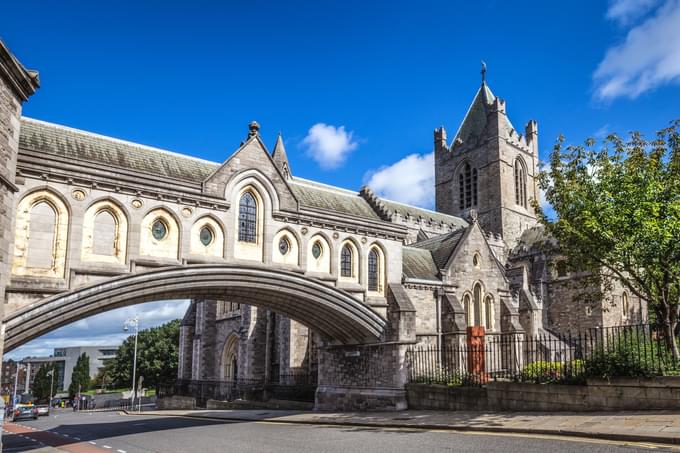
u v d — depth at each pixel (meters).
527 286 54.25
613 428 14.50
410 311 28.98
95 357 161.12
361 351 30.44
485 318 36.31
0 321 14.92
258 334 47.00
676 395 16.48
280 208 25.52
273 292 25.30
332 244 27.53
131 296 20.92
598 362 19.03
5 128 15.12
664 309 20.89
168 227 22.25
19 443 22.80
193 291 24.58
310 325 31.33
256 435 19.83
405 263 33.75
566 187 22.58
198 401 53.41
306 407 34.56
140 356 89.12
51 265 19.09
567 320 57.59
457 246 35.59
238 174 24.31
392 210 62.50
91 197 20.19
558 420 17.30
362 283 28.44
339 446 15.70
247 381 45.84
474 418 20.36
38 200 19.17
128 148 24.39
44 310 18.52
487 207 77.88
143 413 47.22
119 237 20.86
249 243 24.47
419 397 26.91
